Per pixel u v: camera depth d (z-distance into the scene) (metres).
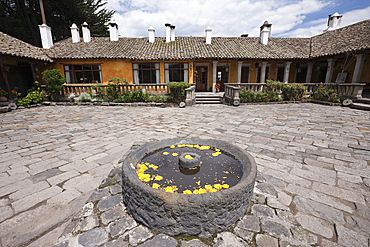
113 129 6.50
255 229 2.12
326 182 3.15
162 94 12.68
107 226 2.18
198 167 2.81
